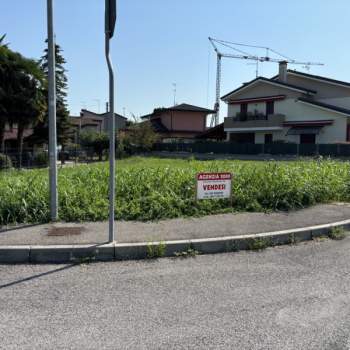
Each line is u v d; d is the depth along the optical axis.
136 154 40.59
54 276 4.36
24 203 6.45
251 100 37.31
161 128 51.91
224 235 5.64
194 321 3.31
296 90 33.81
